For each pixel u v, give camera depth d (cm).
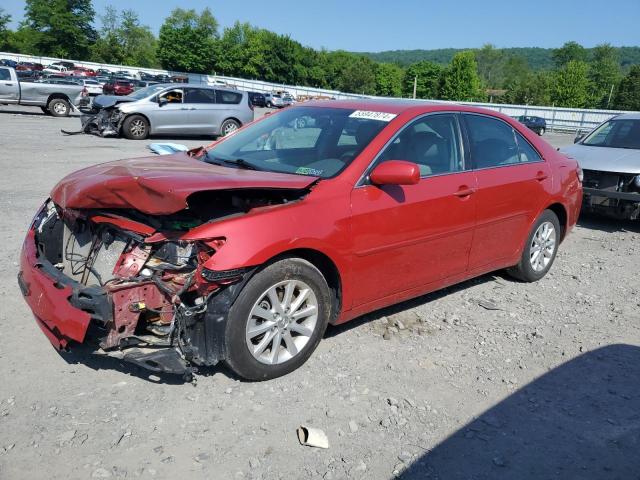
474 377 367
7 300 439
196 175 332
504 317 466
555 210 564
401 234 392
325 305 362
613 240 761
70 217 377
